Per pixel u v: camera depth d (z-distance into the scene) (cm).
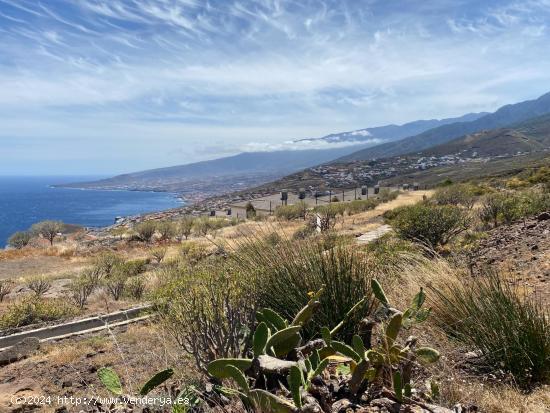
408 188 6338
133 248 2503
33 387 436
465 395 292
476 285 437
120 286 1151
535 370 330
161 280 999
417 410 254
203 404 273
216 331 327
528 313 365
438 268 503
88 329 714
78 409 358
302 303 390
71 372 483
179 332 363
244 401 257
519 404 285
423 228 1047
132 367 447
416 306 314
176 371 364
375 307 415
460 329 393
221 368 256
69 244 2820
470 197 2306
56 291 1327
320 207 3266
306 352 290
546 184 2141
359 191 8225
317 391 249
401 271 548
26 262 2153
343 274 398
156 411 292
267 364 256
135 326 663
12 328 816
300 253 434
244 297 360
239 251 475
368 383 277
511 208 1273
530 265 632
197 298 344
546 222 991
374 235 1362
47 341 660
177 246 2283
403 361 281
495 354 344
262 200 6681
